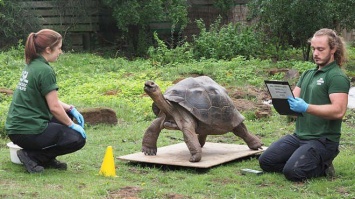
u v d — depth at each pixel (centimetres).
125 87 1341
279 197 595
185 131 721
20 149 684
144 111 1133
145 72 1625
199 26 2056
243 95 1272
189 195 598
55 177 650
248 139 785
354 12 1725
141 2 2191
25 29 2148
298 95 697
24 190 594
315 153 655
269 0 1775
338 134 672
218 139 919
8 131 668
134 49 2311
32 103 661
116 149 844
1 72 1591
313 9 1725
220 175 680
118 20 2161
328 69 665
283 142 689
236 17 2388
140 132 968
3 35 2156
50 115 681
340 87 651
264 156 687
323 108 641
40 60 666
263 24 1930
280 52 1903
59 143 670
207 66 1667
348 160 745
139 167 725
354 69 1722
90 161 752
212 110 730
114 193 596
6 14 2117
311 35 1769
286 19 1788
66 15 2286
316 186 628
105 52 2291
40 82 655
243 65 1686
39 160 679
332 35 664
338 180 655
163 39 2342
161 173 696
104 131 980
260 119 1072
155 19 2216
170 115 731
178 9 2211
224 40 1936
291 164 650
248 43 1931
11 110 671
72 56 1927
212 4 2423
